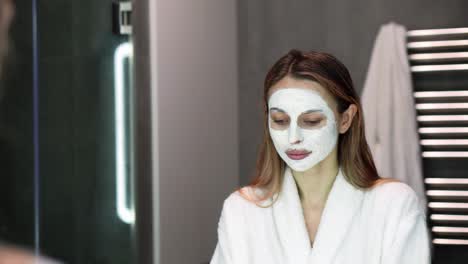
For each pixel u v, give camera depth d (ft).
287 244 5.24
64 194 8.75
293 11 12.78
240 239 5.40
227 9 12.71
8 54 7.84
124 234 9.83
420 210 5.24
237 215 5.44
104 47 9.56
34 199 8.31
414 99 11.35
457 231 11.30
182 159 11.10
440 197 11.51
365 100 11.19
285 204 5.31
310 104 5.09
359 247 5.13
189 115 11.34
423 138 11.59
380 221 5.13
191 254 11.32
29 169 8.26
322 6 12.56
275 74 5.21
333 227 5.16
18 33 8.04
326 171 5.27
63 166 8.75
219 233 5.55
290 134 5.11
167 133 10.71
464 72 11.48
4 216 7.92
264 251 5.32
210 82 12.07
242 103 13.08
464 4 11.63
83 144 9.12
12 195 8.00
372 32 12.19
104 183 9.52
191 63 11.43
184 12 11.21
